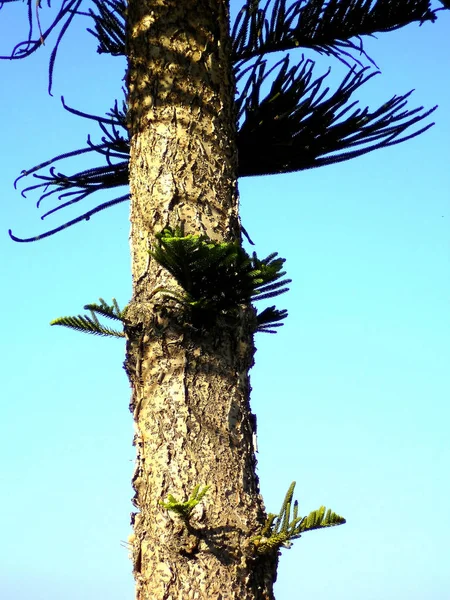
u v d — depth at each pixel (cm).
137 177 340
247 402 313
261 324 383
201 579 279
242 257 272
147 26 355
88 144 448
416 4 427
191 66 350
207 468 294
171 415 300
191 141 338
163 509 290
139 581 289
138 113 349
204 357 306
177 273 284
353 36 443
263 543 280
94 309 307
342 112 426
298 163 451
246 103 426
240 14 435
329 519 261
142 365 309
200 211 329
